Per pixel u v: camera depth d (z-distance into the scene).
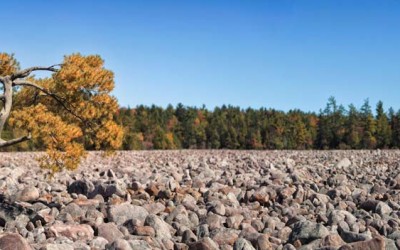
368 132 114.19
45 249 8.65
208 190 17.47
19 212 13.33
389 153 52.00
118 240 9.08
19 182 22.25
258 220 12.20
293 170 26.58
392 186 20.03
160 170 29.22
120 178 25.22
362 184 20.33
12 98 14.18
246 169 29.66
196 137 131.75
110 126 13.61
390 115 123.12
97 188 17.42
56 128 12.59
